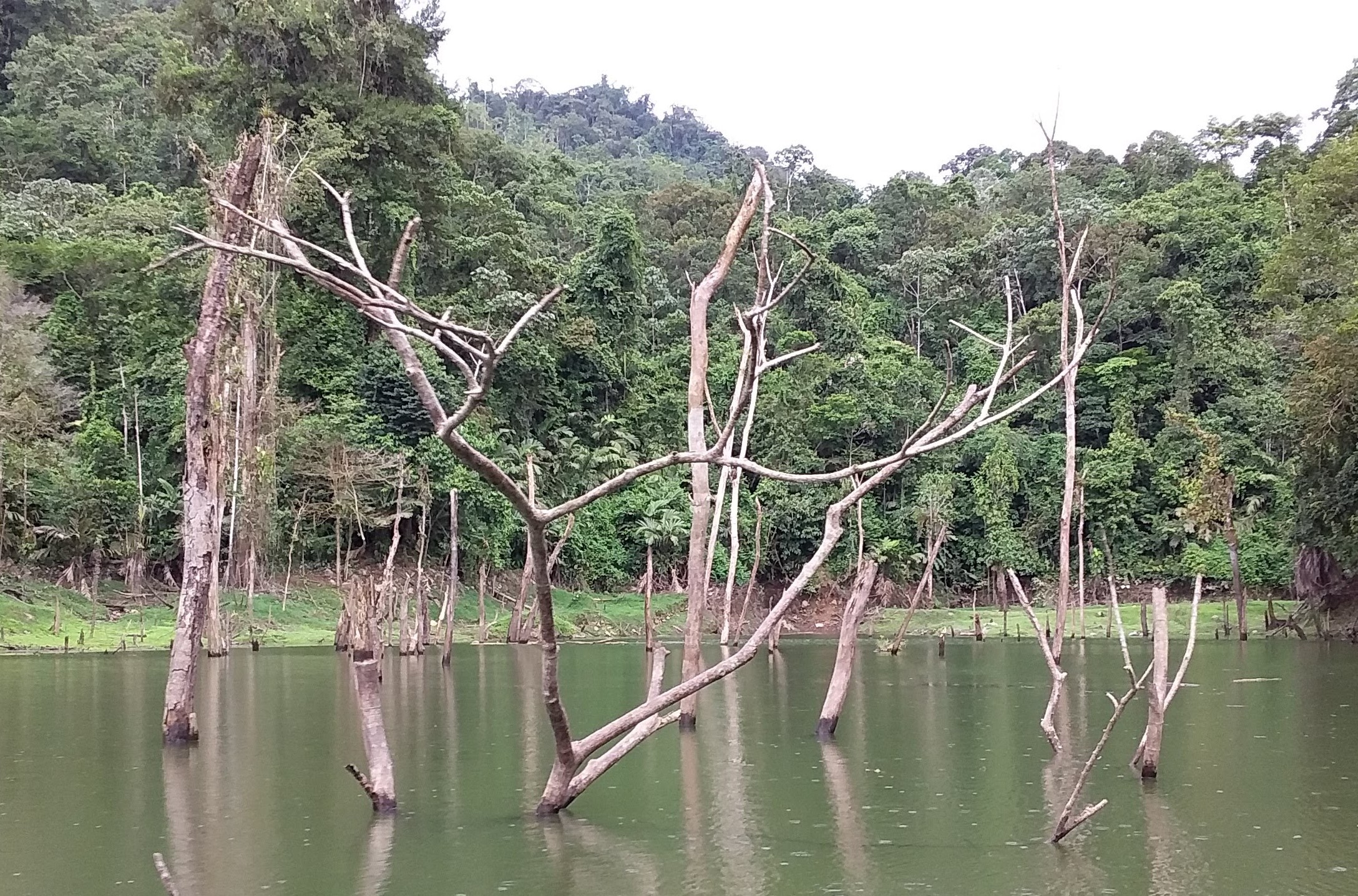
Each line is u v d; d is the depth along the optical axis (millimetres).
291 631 37781
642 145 141250
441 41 54969
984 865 8188
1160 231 68938
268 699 20234
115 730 16016
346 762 13227
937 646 38375
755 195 14430
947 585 56031
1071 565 55469
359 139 46594
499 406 51562
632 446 56062
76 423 41688
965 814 10109
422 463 44250
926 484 54688
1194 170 83125
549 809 10141
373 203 48094
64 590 38125
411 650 32312
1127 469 55688
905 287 74188
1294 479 41625
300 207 42594
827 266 65750
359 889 7633
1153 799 10727
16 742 14883
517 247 57656
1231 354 58844
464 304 51594
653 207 86312
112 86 73625
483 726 16453
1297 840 8945
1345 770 12188
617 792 11320
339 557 40312
